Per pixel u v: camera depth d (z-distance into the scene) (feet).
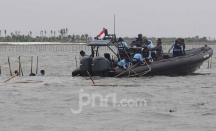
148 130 102.37
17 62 483.92
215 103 139.03
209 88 179.73
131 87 182.50
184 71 240.53
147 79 214.07
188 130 102.17
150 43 233.55
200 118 115.44
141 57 220.64
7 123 109.40
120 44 222.48
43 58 618.85
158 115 119.85
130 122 111.04
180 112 123.95
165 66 227.81
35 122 110.73
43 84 195.62
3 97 152.97
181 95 158.40
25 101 144.05
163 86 186.39
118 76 217.77
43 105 136.15
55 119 114.52
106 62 217.56
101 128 104.42
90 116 118.52
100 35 225.56
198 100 145.79
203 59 245.86
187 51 274.77
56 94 160.97
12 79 223.10
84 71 220.43
